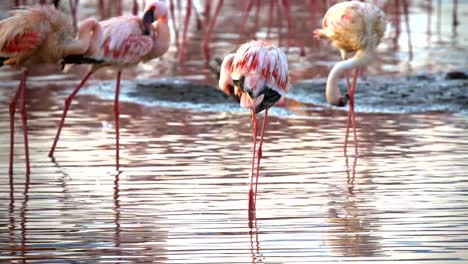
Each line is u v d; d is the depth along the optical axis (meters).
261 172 11.96
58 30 12.43
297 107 16.33
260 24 26.62
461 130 14.25
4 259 8.84
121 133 14.33
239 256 8.86
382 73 19.12
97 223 9.96
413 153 12.86
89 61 12.77
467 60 20.56
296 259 8.77
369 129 14.48
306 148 13.26
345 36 13.55
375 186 11.27
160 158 12.74
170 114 15.78
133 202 10.72
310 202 10.64
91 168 12.27
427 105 16.14
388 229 9.61
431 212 10.16
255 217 10.10
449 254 8.81
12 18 12.35
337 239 9.33
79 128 14.69
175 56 21.69
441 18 27.61
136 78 18.95
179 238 9.42
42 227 9.84
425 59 20.80
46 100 16.92
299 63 20.55
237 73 10.70
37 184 11.55
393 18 27.42
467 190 10.98
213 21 21.62
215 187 11.30
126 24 13.14
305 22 26.86
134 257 8.87
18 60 12.36
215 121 15.23
